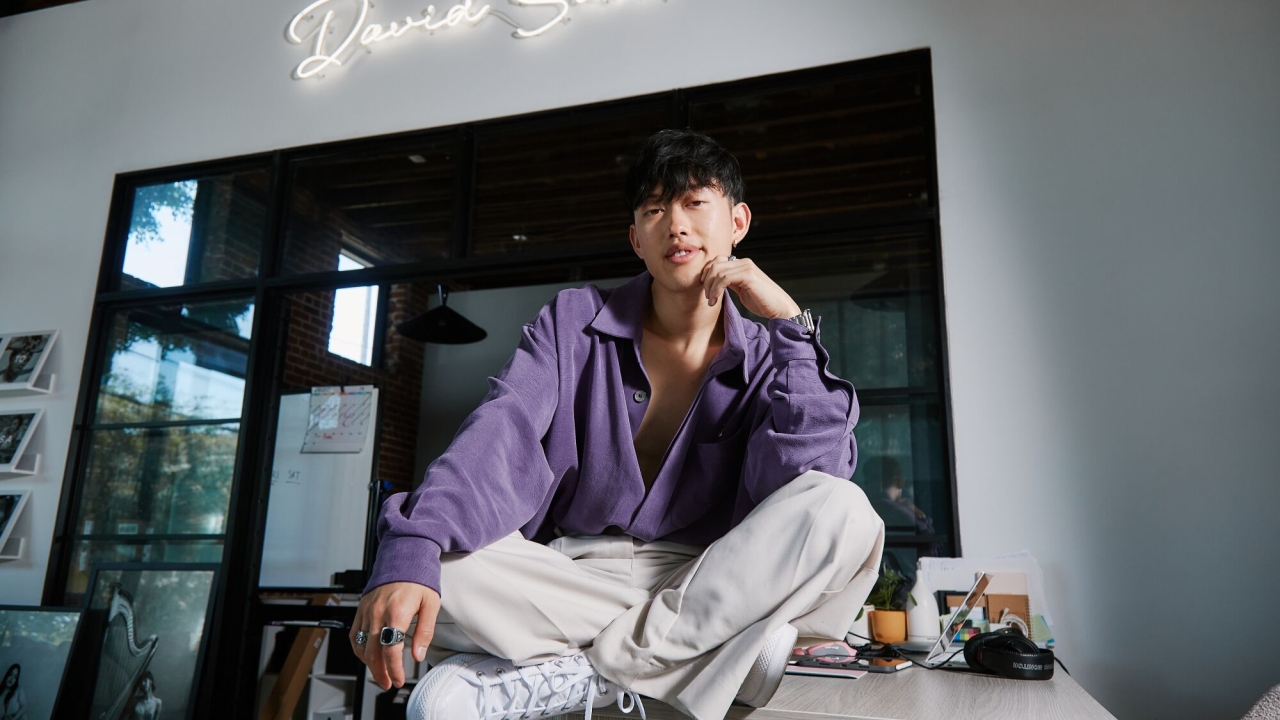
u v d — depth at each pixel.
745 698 0.85
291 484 4.52
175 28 3.87
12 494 3.48
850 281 2.77
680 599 0.81
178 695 3.01
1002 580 2.21
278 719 3.45
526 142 3.26
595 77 3.18
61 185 3.84
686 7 3.12
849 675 1.34
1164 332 2.37
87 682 3.11
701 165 1.04
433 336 4.88
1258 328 2.30
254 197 3.57
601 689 0.82
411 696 0.78
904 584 2.28
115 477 3.43
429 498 0.78
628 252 3.03
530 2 3.33
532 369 1.02
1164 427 2.32
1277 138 2.39
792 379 0.95
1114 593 2.26
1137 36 2.58
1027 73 2.67
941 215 2.65
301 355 5.02
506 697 0.78
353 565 4.29
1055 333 2.46
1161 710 2.17
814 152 2.88
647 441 1.11
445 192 3.32
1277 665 2.11
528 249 3.14
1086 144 2.55
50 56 4.05
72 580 3.36
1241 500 2.22
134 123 3.81
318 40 3.61
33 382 3.52
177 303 3.57
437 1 3.48
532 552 0.85
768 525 0.81
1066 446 2.38
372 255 3.34
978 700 1.04
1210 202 2.41
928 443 2.57
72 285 3.69
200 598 3.12
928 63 2.79
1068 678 1.43
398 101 3.44
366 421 4.50
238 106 3.67
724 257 1.05
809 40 2.94
